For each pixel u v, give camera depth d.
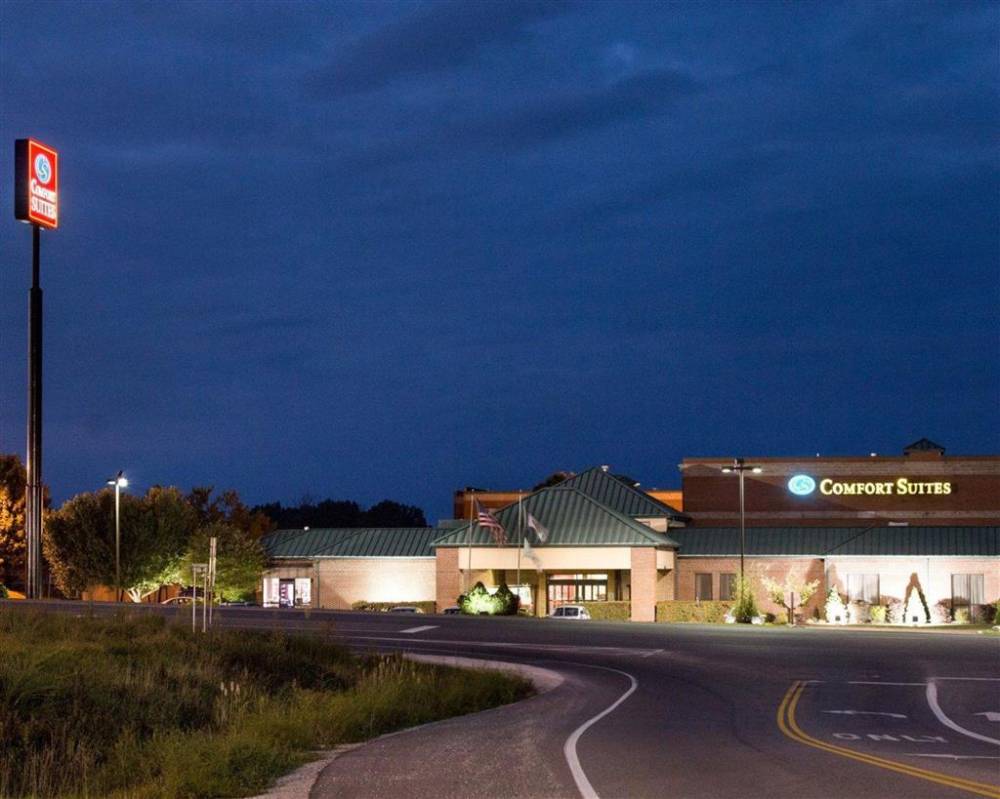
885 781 14.93
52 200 55.03
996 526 74.69
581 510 72.19
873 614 69.44
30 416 54.25
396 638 46.56
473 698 29.00
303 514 162.00
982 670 36.84
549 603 73.81
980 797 13.48
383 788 14.70
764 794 13.91
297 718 21.30
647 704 27.97
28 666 22.28
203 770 15.59
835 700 29.00
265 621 48.81
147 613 42.97
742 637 47.69
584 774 15.84
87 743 18.95
